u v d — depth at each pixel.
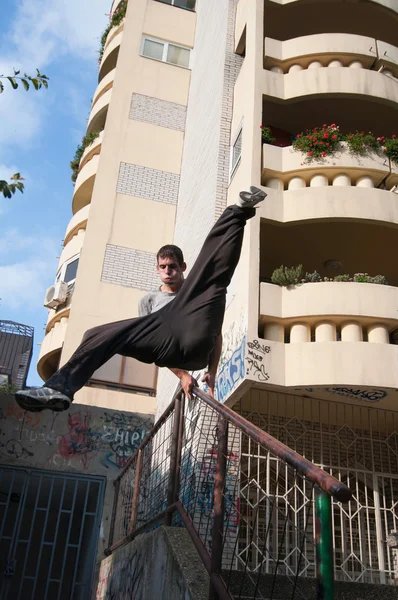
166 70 19.72
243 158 11.73
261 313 9.73
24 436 11.08
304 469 2.46
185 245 15.01
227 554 6.21
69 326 15.13
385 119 13.31
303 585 4.56
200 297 3.22
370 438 10.16
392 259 12.75
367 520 9.45
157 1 20.75
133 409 14.28
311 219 10.72
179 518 5.62
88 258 16.16
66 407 2.90
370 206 10.80
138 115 18.70
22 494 10.67
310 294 9.85
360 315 9.62
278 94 12.12
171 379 13.23
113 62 21.44
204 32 18.66
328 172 11.32
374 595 5.02
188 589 3.76
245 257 10.37
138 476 7.47
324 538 2.24
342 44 12.60
